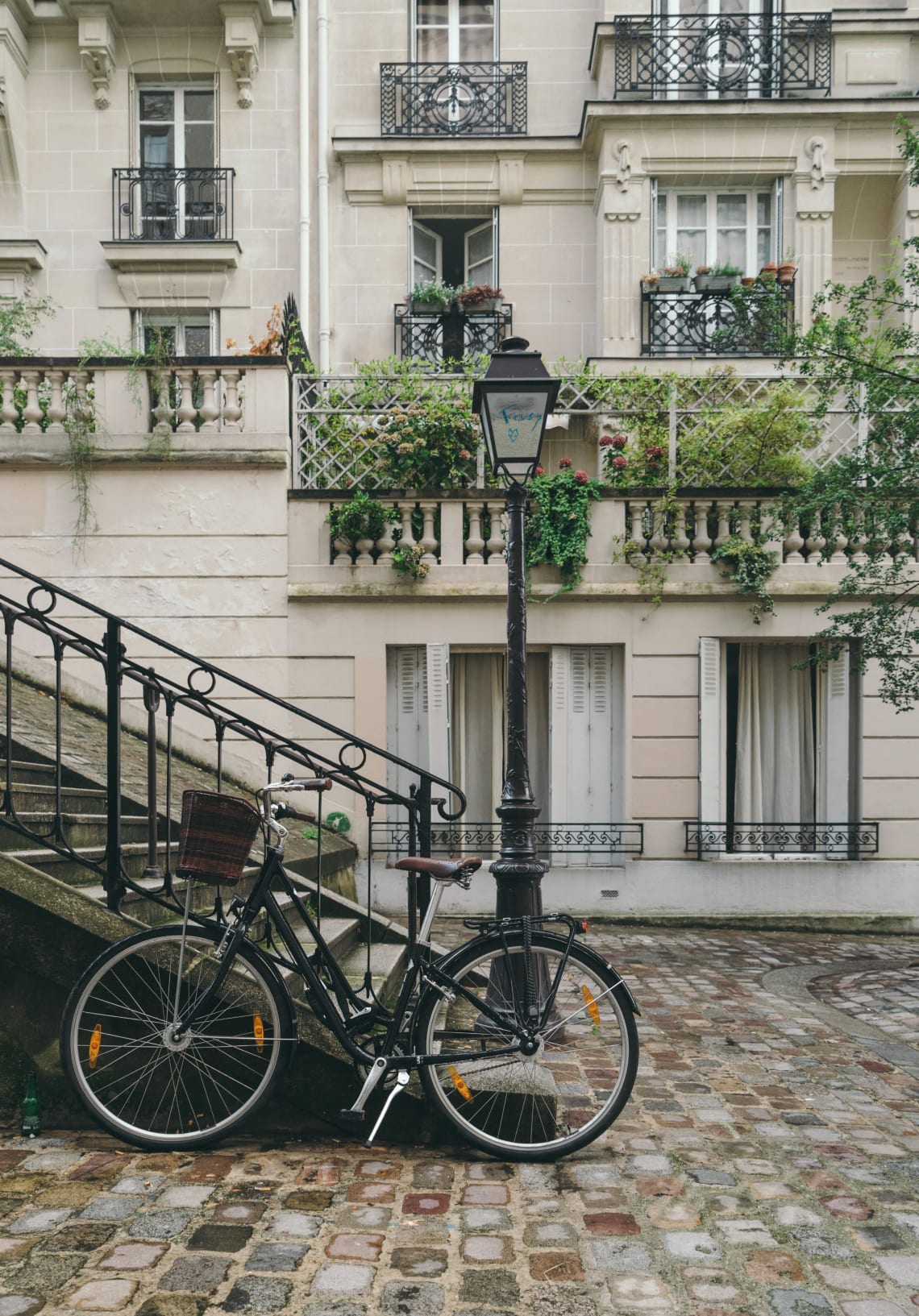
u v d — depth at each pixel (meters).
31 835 4.15
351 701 10.84
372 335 14.39
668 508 10.75
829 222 13.70
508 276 14.38
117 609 10.73
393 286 14.41
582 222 14.38
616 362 13.48
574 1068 4.04
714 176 13.85
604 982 4.02
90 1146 3.93
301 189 14.23
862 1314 2.81
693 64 13.98
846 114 13.59
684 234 14.15
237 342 14.33
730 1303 2.87
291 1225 3.28
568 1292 2.91
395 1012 3.97
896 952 9.52
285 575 10.77
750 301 13.26
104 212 14.36
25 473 10.73
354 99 14.58
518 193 14.30
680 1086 5.04
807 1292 2.94
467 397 11.18
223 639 10.78
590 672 11.02
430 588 10.77
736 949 9.51
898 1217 3.47
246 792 10.49
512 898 5.22
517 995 3.97
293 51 14.45
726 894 10.77
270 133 14.41
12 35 13.96
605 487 10.86
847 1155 4.08
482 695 11.23
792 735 11.16
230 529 10.79
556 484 10.73
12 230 14.22
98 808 5.96
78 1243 3.13
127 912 4.56
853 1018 6.69
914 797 10.87
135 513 10.77
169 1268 2.98
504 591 10.77
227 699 10.75
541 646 11.07
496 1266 3.05
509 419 5.36
